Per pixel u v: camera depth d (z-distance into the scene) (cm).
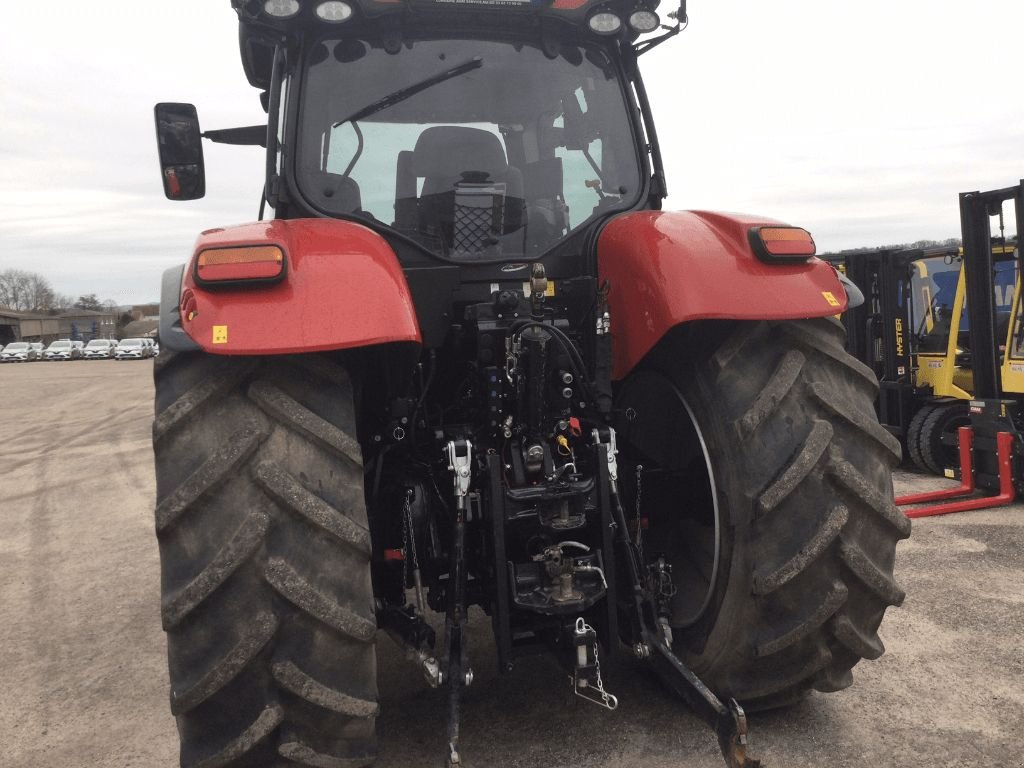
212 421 201
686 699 227
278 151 282
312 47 279
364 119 279
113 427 1329
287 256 202
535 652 249
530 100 293
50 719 311
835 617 235
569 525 242
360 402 258
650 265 247
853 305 249
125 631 403
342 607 198
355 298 202
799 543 228
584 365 270
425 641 244
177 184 304
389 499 272
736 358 242
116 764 276
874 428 237
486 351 250
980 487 642
